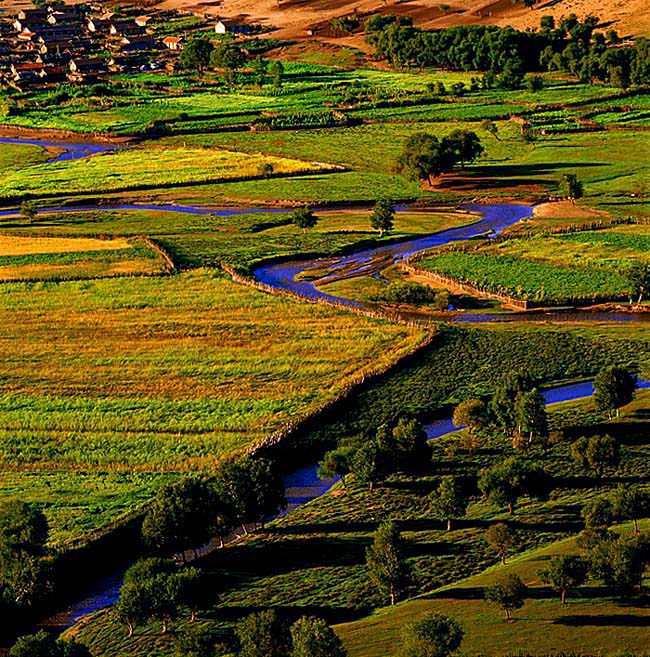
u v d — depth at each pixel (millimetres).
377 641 120938
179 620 136000
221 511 154500
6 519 150250
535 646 114938
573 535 149125
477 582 135875
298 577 144625
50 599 145750
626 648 112750
